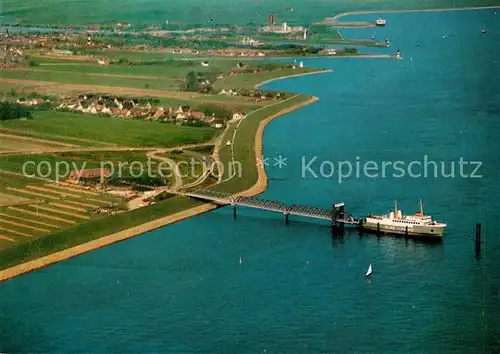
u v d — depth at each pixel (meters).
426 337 169.25
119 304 187.00
